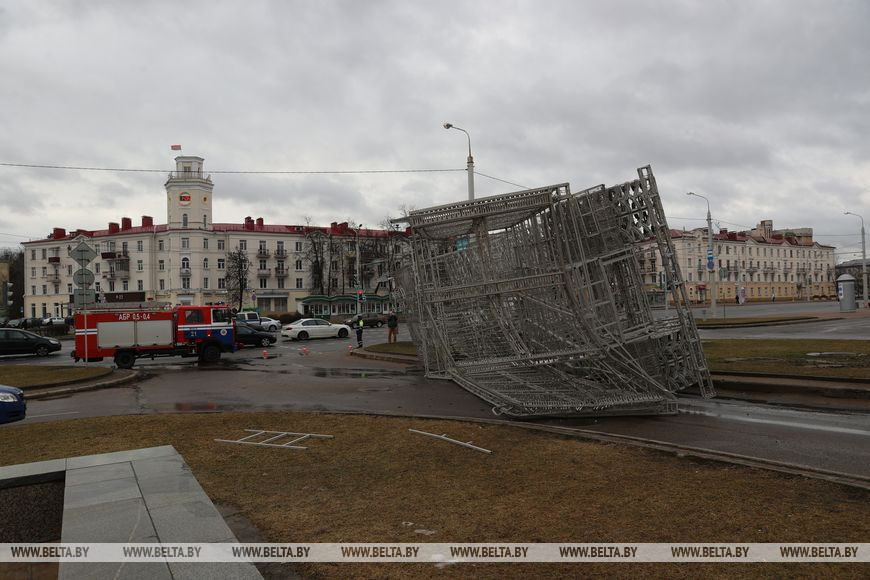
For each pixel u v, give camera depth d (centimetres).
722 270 5228
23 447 766
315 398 1234
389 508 485
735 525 417
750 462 590
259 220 8731
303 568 372
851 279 4150
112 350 2072
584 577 346
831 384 1082
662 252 1059
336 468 620
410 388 1352
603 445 689
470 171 2423
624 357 964
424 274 1146
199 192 8000
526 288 989
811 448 693
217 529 405
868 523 412
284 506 495
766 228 12094
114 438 805
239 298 7838
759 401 1034
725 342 1992
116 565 350
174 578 334
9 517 514
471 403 1127
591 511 460
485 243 1112
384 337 3759
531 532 421
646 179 1047
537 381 1009
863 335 2211
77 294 1689
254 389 1417
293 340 3703
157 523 414
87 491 484
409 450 693
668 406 929
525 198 1017
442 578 352
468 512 469
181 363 2270
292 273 8606
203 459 668
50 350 2988
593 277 1091
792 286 11806
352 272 8488
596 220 1091
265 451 704
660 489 508
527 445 700
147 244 8231
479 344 1381
